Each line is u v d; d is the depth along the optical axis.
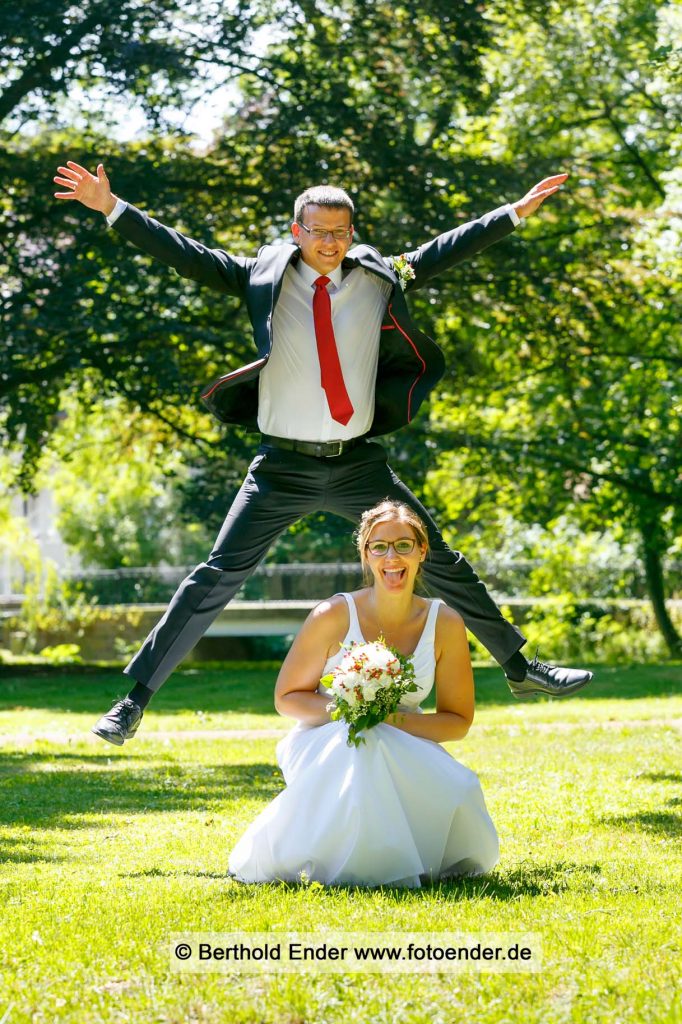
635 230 22.31
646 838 5.92
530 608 30.73
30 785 8.62
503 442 23.97
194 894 4.75
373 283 5.50
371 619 5.33
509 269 19.92
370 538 5.24
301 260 5.40
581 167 21.95
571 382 24.06
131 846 6.05
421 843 5.00
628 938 3.99
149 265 17.98
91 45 18.66
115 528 39.25
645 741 10.52
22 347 18.11
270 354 5.27
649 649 27.84
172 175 19.17
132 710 5.30
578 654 28.50
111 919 4.34
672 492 26.12
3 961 3.86
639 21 23.25
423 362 5.61
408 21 19.23
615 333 22.97
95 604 34.50
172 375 18.84
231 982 3.66
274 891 4.74
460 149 23.81
